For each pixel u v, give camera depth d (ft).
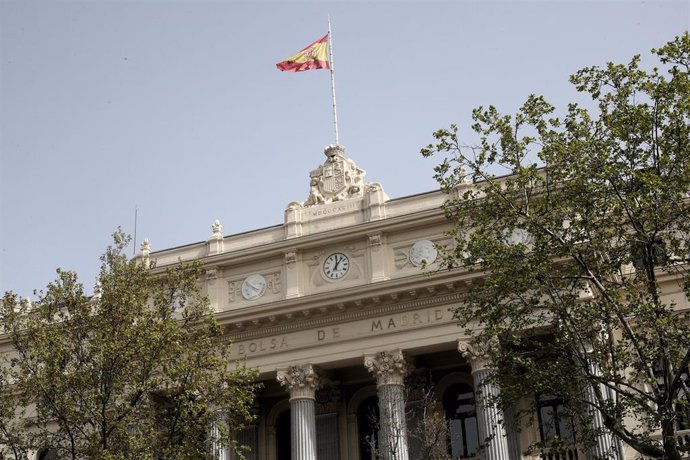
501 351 108.17
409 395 163.22
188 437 124.16
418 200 164.55
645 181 97.14
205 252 175.11
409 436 159.12
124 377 123.13
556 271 110.63
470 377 162.91
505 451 143.43
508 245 110.73
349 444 166.91
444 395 164.45
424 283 153.07
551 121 105.70
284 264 167.84
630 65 103.86
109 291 128.67
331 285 163.02
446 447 149.89
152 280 134.41
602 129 103.76
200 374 124.67
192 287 136.36
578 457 143.43
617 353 98.27
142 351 123.13
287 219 171.32
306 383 157.28
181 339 128.06
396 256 161.07
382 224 161.38
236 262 170.40
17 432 130.72
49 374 122.62
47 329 125.90
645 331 101.04
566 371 101.19
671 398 94.58
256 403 172.24
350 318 158.20
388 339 154.51
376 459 163.84
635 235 101.86
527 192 106.32
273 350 161.07
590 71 104.83
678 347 95.96
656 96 102.12
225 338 164.35
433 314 153.79
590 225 102.32
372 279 159.33
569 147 102.89
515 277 102.94
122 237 134.21
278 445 172.65
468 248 106.22
